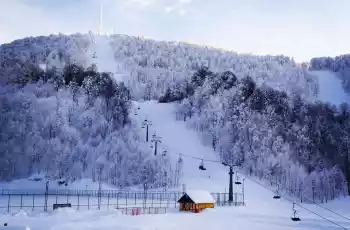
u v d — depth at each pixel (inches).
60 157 5236.2
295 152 5521.7
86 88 6865.2
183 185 4266.7
